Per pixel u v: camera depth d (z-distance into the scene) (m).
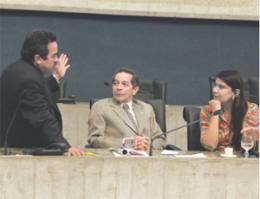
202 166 8.77
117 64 21.78
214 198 8.81
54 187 8.50
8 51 21.33
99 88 21.59
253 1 22.23
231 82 11.41
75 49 21.56
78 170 8.55
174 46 22.08
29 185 8.47
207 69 22.19
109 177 8.60
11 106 9.86
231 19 22.14
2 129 9.95
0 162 8.42
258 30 22.36
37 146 9.87
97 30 21.67
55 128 9.73
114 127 11.41
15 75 9.88
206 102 22.06
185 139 17.52
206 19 22.16
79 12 21.47
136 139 10.38
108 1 21.67
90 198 8.56
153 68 21.95
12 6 21.20
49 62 10.16
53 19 21.48
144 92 15.94
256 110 11.56
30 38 10.10
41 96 9.77
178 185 8.72
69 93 21.34
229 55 22.30
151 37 21.97
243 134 10.88
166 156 9.20
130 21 21.88
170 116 17.47
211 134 11.34
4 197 8.43
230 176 8.84
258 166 8.86
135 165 8.64
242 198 8.85
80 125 17.30
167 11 21.94
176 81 22.03
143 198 8.66
